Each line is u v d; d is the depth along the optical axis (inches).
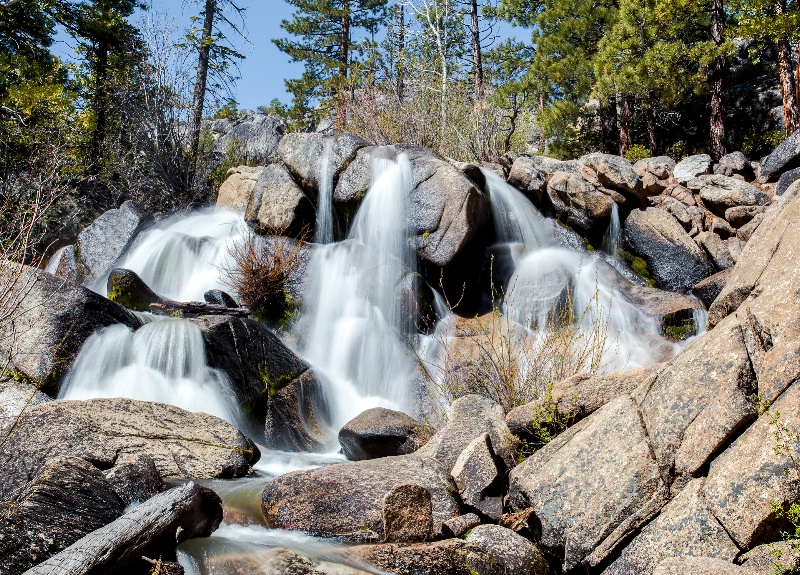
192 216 616.4
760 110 928.3
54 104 784.3
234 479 252.4
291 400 363.3
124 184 758.5
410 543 198.7
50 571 149.1
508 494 217.3
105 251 566.3
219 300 434.0
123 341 326.3
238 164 850.8
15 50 791.1
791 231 210.4
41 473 185.8
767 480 164.2
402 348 422.6
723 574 148.8
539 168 558.6
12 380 285.7
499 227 500.1
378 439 298.5
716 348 193.0
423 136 689.0
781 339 186.1
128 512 174.2
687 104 960.3
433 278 463.8
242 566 178.2
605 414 209.6
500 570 189.9
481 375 305.0
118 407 254.1
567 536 192.4
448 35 1213.7
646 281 512.7
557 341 324.2
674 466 186.7
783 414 171.8
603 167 538.9
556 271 449.1
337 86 1166.3
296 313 454.3
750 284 218.8
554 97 1139.9
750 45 988.6
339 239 506.9
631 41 807.7
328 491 214.4
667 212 535.2
